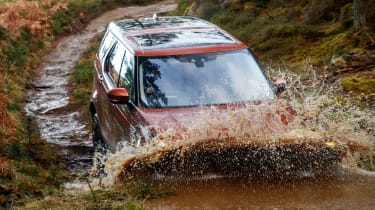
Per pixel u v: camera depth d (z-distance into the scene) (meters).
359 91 11.87
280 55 18.16
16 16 28.59
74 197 7.36
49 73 22.14
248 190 7.15
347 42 16.38
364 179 7.59
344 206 6.56
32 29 28.36
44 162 10.54
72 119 14.59
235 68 8.73
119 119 8.73
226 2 25.94
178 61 8.72
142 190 7.13
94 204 6.83
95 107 10.95
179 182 7.38
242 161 7.39
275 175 7.55
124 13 45.09
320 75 13.95
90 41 31.97
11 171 8.60
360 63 13.88
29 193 7.91
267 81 8.73
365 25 16.45
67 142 12.39
